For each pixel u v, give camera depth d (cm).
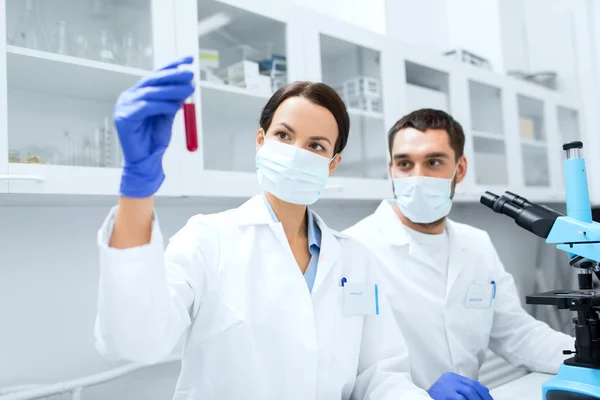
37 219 146
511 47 300
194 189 140
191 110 129
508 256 296
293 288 95
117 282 63
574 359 91
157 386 162
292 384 90
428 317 140
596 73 307
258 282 94
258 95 160
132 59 141
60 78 133
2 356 137
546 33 321
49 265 147
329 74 185
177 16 142
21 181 112
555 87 311
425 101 216
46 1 130
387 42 200
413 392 93
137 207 64
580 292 94
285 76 169
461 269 146
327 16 180
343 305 101
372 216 163
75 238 153
